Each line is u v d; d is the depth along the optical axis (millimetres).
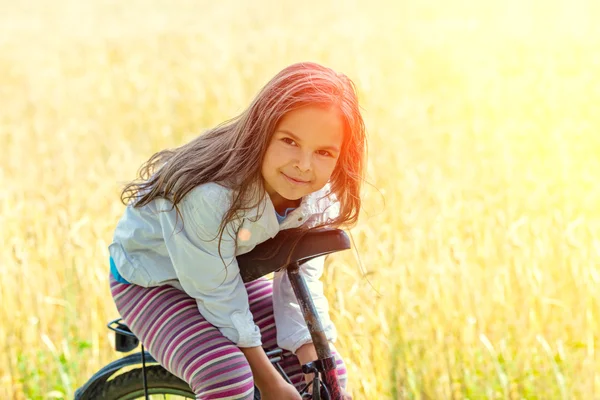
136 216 2867
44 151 8156
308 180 2596
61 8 28219
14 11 27484
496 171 7133
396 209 5898
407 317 4316
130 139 9086
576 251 4902
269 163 2578
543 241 5141
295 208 2783
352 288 4258
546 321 4426
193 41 17719
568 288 4676
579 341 4293
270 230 2742
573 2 22984
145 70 13930
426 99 11000
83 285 4676
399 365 3959
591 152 7805
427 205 6023
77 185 6688
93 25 22609
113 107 11070
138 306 2855
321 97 2506
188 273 2691
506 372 4027
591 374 4023
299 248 2750
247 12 24781
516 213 5891
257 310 3131
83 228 5438
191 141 2820
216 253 2660
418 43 16578
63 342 4176
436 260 5027
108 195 6223
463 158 7781
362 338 4078
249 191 2615
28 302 4613
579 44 15422
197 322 2734
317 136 2535
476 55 14789
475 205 5957
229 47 16188
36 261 5012
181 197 2631
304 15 23391
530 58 14133
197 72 13211
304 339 2951
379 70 13102
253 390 2666
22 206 5918
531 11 21609
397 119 9570
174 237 2688
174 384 3055
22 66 15109
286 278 3006
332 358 2766
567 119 9383
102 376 3100
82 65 15062
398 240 5211
